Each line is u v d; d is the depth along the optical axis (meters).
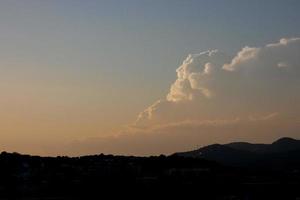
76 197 176.25
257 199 196.12
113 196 183.38
